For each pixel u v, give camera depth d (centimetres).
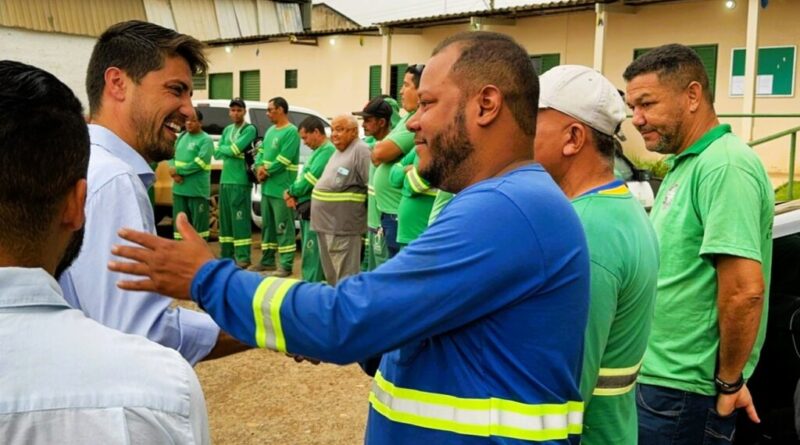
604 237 196
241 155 900
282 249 877
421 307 154
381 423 176
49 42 1925
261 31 2609
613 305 195
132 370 114
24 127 114
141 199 217
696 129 269
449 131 171
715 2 1534
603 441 205
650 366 268
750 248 249
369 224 666
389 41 1969
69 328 114
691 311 262
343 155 713
